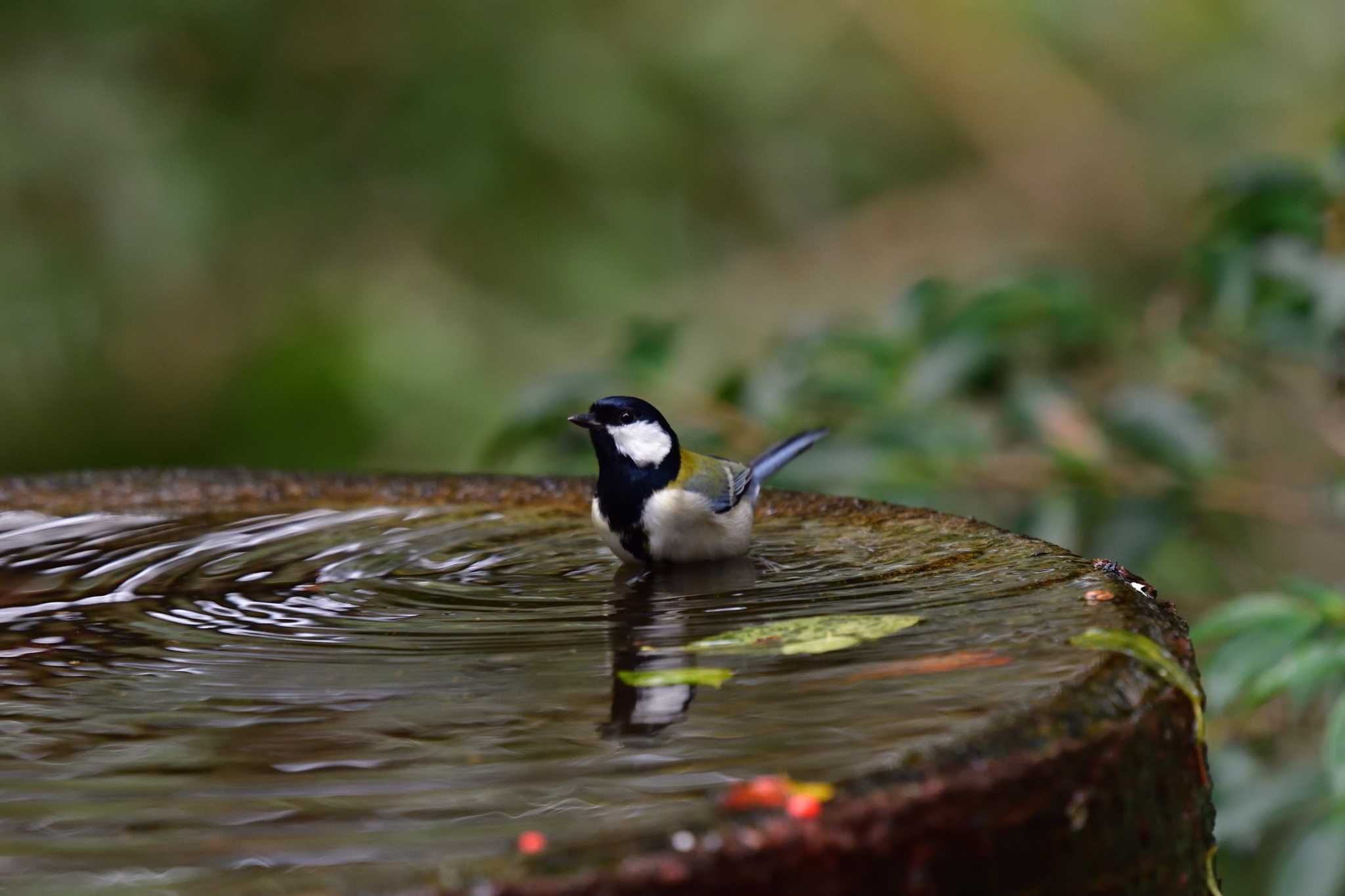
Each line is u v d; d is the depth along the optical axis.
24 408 18.30
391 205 19.16
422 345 18.31
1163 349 9.36
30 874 2.98
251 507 7.01
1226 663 6.76
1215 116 20.45
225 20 18.27
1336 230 8.74
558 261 18.88
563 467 9.55
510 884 2.57
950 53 21.77
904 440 8.75
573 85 18.78
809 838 2.70
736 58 19.78
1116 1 21.20
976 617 4.24
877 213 21.58
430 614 5.00
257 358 18.86
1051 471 8.76
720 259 20.55
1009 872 2.89
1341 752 5.87
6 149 17.25
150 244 17.70
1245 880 8.82
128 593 5.38
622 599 5.11
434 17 18.97
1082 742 3.07
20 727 3.85
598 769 3.35
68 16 17.89
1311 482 8.91
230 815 3.22
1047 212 21.86
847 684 3.66
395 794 3.30
